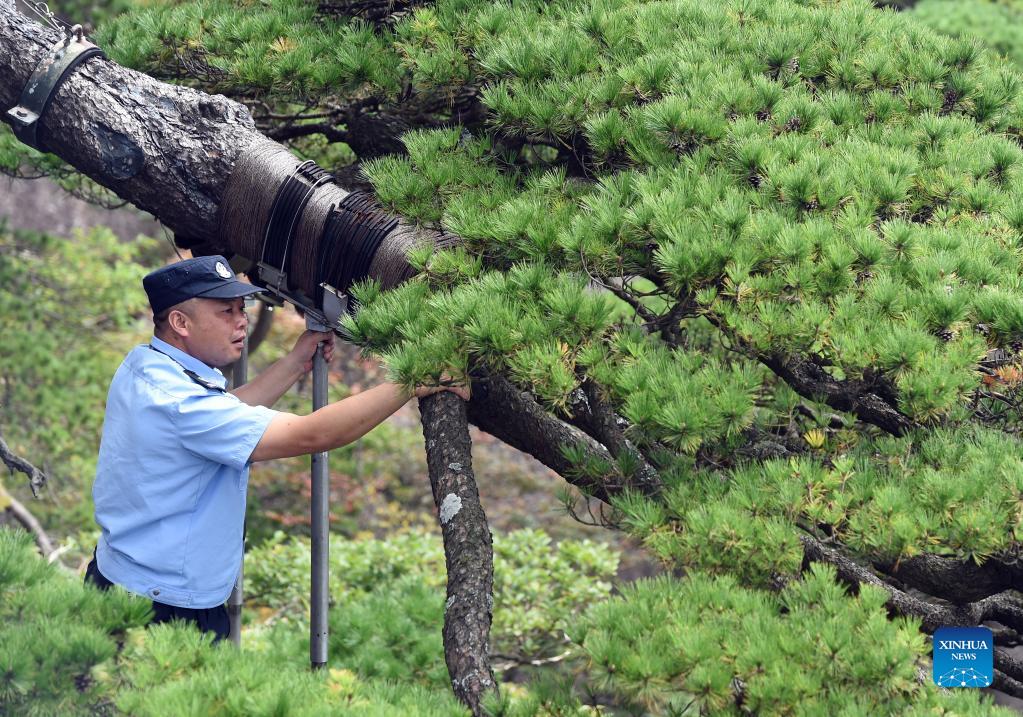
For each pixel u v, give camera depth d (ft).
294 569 93.56
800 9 53.21
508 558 93.61
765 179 40.40
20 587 31.55
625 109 43.93
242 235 44.37
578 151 49.16
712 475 34.73
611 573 91.04
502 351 34.63
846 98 47.11
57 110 44.45
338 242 42.52
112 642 29.81
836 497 32.37
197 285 38.73
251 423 36.45
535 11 51.01
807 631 29.35
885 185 40.73
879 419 37.81
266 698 29.58
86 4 110.42
